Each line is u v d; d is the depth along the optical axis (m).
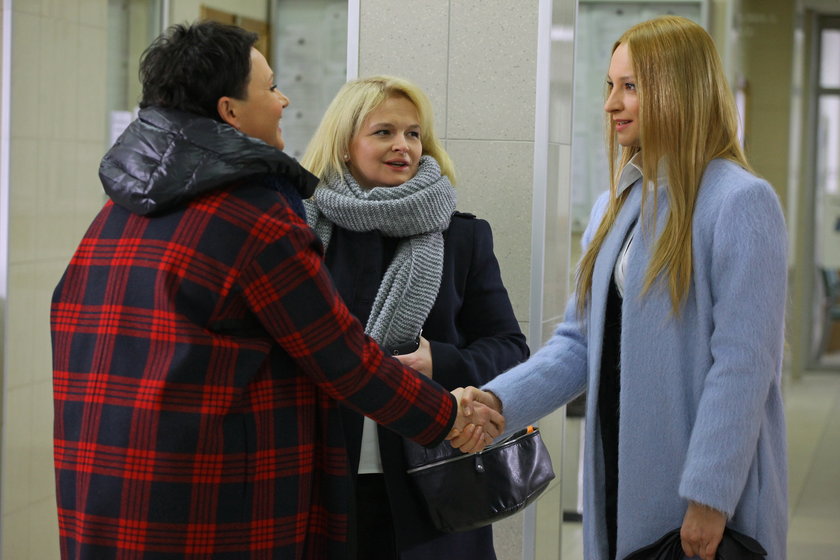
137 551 1.92
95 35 4.18
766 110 9.29
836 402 9.88
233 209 1.97
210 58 2.05
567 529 5.26
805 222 11.46
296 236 1.99
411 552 2.51
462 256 2.73
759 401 1.99
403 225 2.61
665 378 2.09
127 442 1.93
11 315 3.73
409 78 3.36
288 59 6.24
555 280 3.47
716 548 2.02
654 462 2.10
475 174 3.33
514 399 2.39
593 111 6.62
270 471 2.01
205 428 1.93
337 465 2.13
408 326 2.57
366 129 2.71
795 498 6.35
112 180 2.02
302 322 1.99
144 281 1.96
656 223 2.13
